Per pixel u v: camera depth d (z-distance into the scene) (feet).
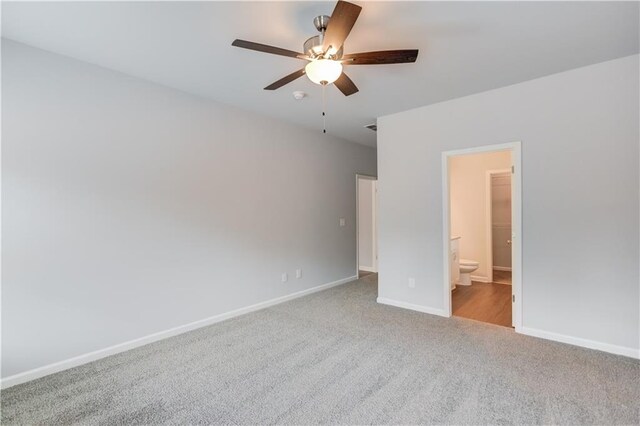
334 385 7.48
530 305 10.18
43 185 8.09
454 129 11.62
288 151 14.60
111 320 9.22
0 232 7.51
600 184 9.02
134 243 9.70
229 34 7.48
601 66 8.96
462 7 6.49
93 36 7.54
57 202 8.29
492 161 17.93
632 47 8.11
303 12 6.64
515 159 10.37
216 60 8.74
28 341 7.85
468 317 12.04
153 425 6.23
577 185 9.36
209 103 11.64
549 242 9.81
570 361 8.44
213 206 11.75
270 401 6.91
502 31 7.36
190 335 10.57
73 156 8.56
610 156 8.87
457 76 9.73
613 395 6.94
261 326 11.28
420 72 9.44
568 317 9.54
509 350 9.14
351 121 14.38
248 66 9.09
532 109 10.05
